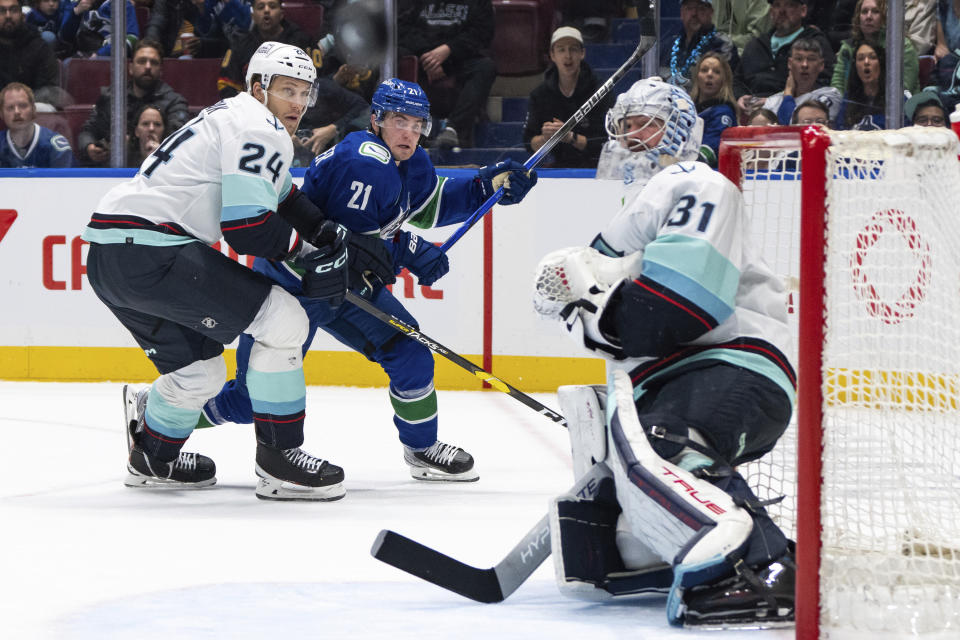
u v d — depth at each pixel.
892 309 5.30
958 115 5.73
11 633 4.93
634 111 5.77
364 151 8.52
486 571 5.48
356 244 8.51
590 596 5.37
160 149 7.86
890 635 4.64
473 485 8.88
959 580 5.27
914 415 5.42
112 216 7.73
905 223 5.26
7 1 14.95
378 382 14.25
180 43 14.99
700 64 13.69
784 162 6.14
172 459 8.56
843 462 5.42
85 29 14.99
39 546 6.72
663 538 5.00
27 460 9.74
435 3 14.70
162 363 8.22
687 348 5.50
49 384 14.39
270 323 7.97
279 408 8.14
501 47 14.85
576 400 5.45
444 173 14.03
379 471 9.51
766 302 5.51
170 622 5.09
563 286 5.52
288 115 8.14
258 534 7.08
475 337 13.93
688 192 5.34
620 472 5.09
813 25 13.51
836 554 5.30
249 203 7.51
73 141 15.10
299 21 14.72
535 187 13.65
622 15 14.70
